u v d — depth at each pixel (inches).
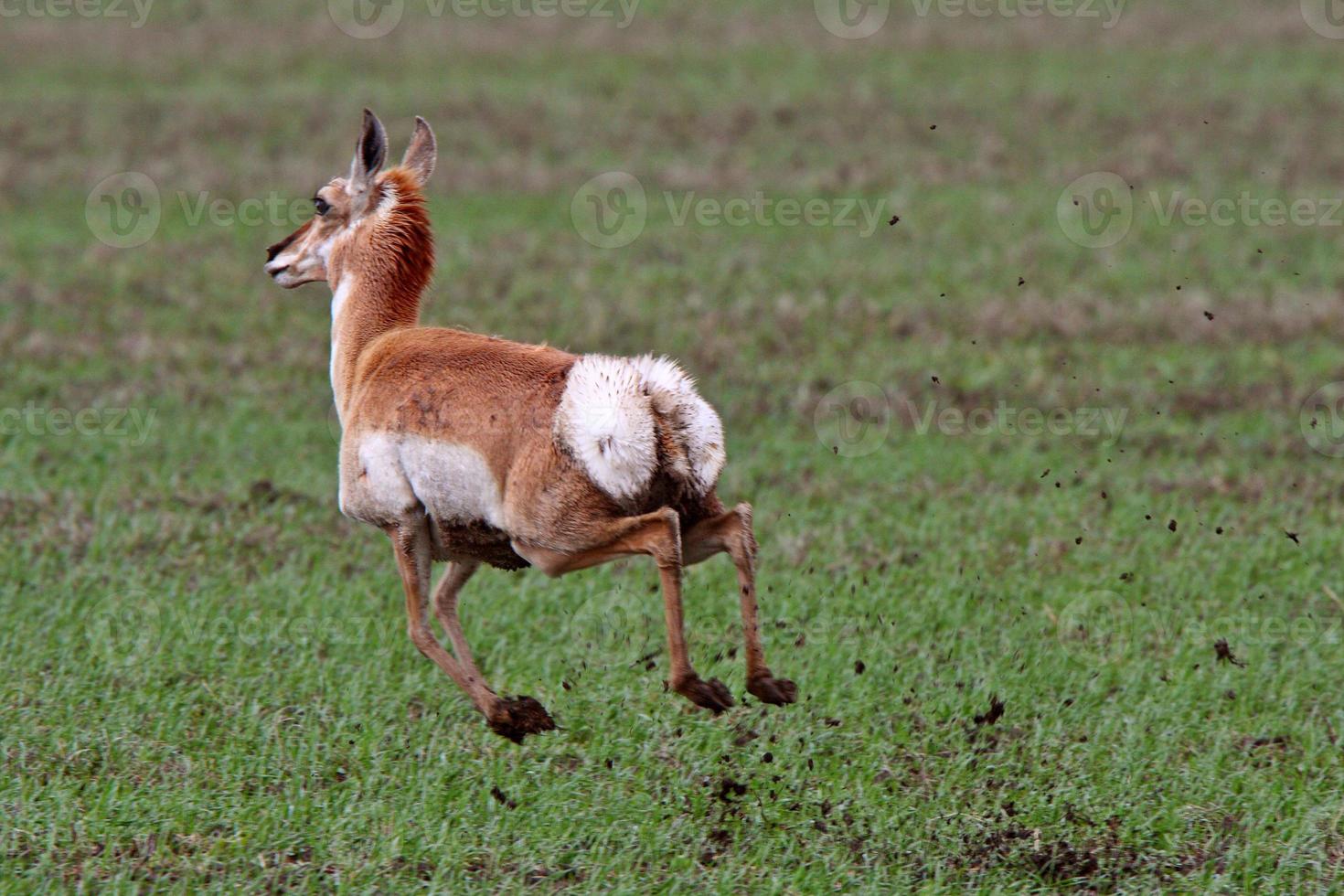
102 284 2268.7
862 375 1886.1
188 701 994.1
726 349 1961.1
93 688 1007.6
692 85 3651.6
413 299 979.3
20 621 1107.3
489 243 2491.4
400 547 902.4
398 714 1000.2
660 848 850.1
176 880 803.4
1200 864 855.1
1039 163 2992.1
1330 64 3762.3
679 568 808.9
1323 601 1221.7
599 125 3304.6
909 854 855.1
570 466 823.1
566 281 2274.9
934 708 1014.4
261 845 831.1
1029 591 1222.9
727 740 960.3
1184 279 2314.2
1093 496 1470.2
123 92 3599.9
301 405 1748.3
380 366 910.4
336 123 3316.9
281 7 4495.6
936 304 2187.5
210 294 2231.8
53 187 2849.4
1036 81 3639.3
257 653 1077.1
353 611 1150.3
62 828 834.2
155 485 1453.0
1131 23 4200.3
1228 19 4232.3
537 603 1179.9
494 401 853.2
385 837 839.7
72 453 1549.0
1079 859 854.5
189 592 1187.3
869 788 906.1
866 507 1434.5
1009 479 1523.1
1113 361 1943.9
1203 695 1048.2
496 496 852.0
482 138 3203.7
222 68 3843.5
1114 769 937.5
